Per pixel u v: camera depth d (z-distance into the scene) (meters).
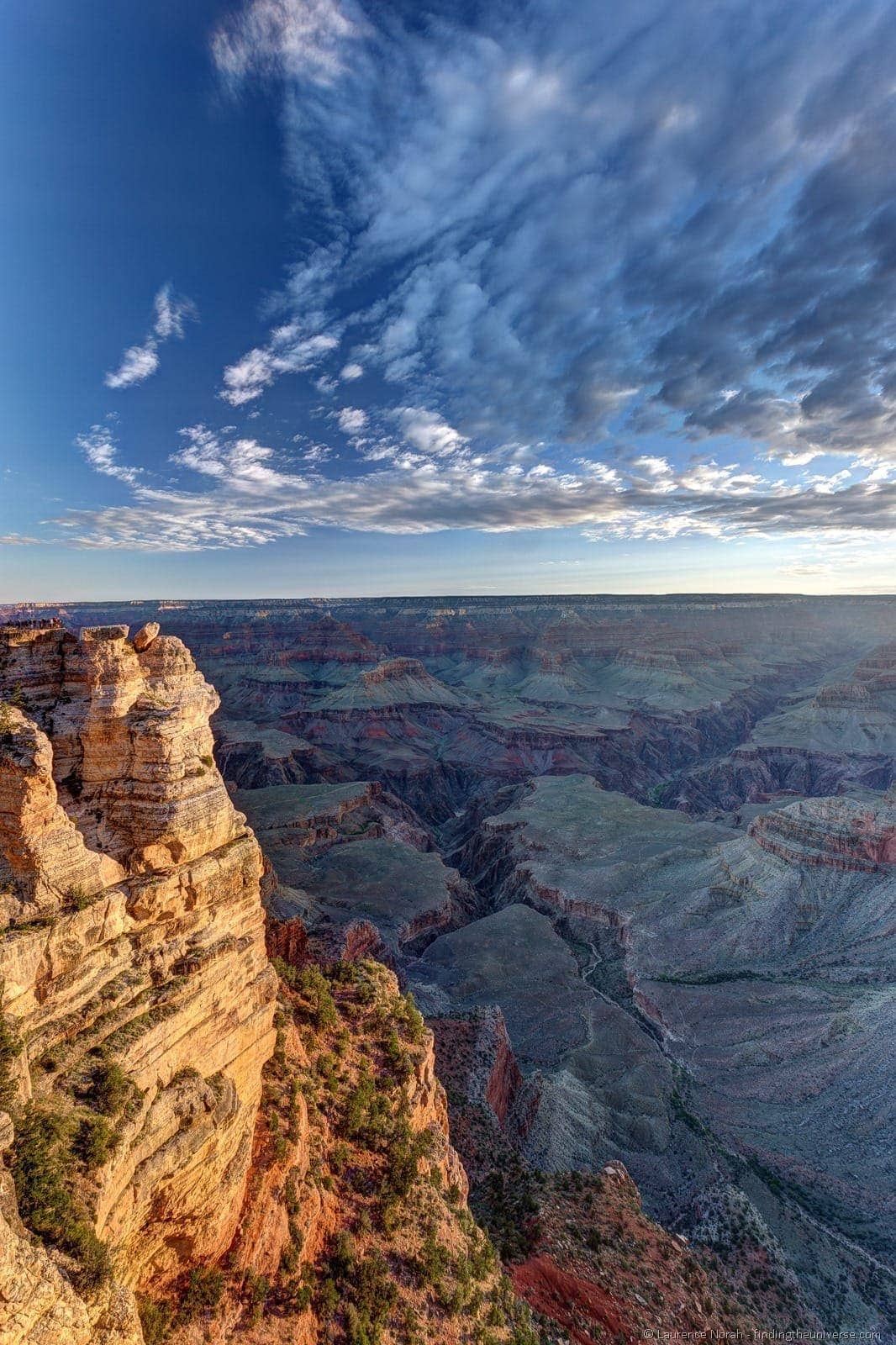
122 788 21.25
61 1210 13.59
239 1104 20.41
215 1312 18.61
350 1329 20.95
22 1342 11.39
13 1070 15.18
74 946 17.80
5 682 21.06
